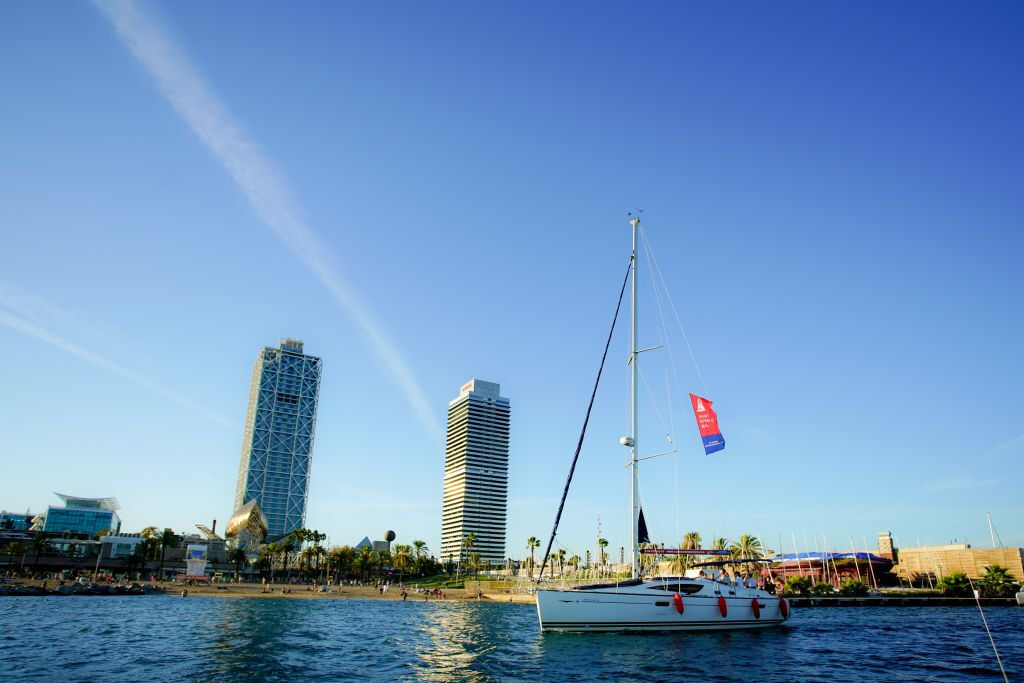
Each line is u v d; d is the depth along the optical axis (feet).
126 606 239.71
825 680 92.07
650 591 132.67
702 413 143.95
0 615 187.73
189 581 416.05
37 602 257.14
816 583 391.04
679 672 96.32
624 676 92.89
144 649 116.26
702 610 137.28
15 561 493.77
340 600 341.41
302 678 90.07
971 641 145.48
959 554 446.60
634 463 144.56
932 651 125.49
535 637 146.51
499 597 378.73
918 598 350.23
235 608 241.14
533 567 548.72
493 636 150.30
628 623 129.39
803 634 153.89
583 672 95.76
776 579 378.12
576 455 154.92
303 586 442.09
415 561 627.87
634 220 164.66
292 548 589.32
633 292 158.30
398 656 112.68
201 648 118.93
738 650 118.83
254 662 103.14
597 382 160.35
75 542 565.53
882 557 444.14
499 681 88.89
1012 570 421.59
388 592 419.13
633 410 148.97
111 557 528.22
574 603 126.31
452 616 229.45
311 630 161.27
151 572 521.65
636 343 154.51
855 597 350.64
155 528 560.20
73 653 109.81
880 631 171.12
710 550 140.05
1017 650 128.26
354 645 129.39
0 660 100.99
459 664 103.24
